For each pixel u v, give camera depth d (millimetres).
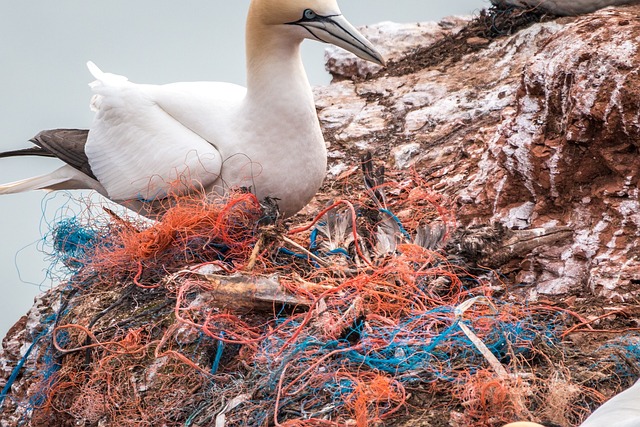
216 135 12297
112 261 12375
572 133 11336
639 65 10891
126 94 12852
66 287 13430
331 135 17531
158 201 12758
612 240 11016
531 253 11500
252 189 12234
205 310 10797
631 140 11016
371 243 11789
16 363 13797
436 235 11547
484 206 12688
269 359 9641
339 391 9102
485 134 15250
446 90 17953
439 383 9086
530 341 9383
